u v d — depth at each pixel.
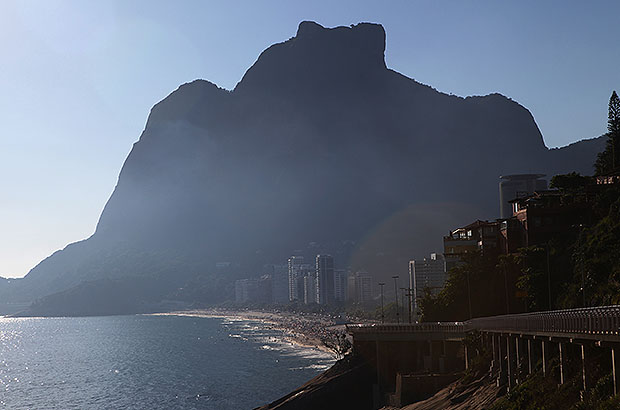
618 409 54.81
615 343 56.09
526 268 121.69
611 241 101.06
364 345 140.00
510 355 87.12
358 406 133.62
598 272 97.94
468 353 115.94
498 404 81.88
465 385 102.81
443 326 130.25
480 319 107.62
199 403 190.12
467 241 169.25
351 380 135.12
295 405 133.00
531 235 134.75
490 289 141.25
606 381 63.19
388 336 134.75
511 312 133.25
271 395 199.62
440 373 122.44
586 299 98.38
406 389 115.69
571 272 115.31
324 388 134.62
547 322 70.38
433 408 100.56
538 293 114.44
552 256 120.31
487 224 163.38
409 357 134.88
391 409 115.81
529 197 152.25
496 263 147.12
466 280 145.62
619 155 174.88
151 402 196.25
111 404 196.38
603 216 126.00
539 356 91.69
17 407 197.62
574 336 62.72
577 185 150.38
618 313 53.78
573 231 129.12
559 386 70.44
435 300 156.12
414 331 132.38
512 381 86.56
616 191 125.62
